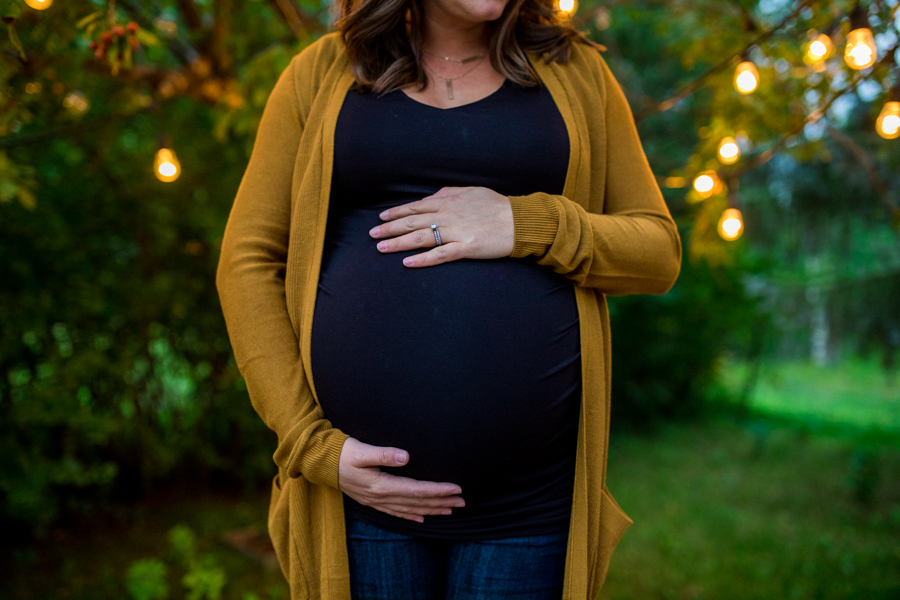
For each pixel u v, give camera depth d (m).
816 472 5.38
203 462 4.15
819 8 2.30
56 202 3.49
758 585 3.22
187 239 4.06
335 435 0.94
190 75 2.75
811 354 7.93
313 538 1.01
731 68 2.66
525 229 0.95
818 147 2.93
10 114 1.94
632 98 5.23
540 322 0.98
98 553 3.35
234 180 3.91
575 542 0.97
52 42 1.90
